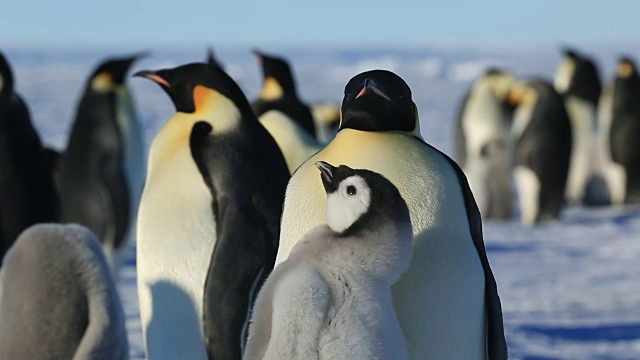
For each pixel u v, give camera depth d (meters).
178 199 9.79
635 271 20.83
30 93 97.69
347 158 7.29
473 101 31.36
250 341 6.27
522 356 13.33
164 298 9.73
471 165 31.36
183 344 9.73
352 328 6.16
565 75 38.50
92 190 20.19
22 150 15.37
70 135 20.52
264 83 16.09
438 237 7.16
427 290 7.09
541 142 30.86
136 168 20.73
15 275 8.11
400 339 6.32
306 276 6.23
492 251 23.86
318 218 7.16
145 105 83.00
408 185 7.23
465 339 7.22
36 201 15.45
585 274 20.47
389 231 6.41
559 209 31.19
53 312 8.05
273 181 10.07
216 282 9.62
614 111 35.31
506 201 31.55
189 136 9.98
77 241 8.23
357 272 6.33
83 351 7.90
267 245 9.81
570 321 15.77
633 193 35.41
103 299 8.12
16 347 8.02
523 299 17.62
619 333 14.95
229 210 9.76
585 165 36.00
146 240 9.82
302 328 6.11
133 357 12.41
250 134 10.18
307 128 15.05
